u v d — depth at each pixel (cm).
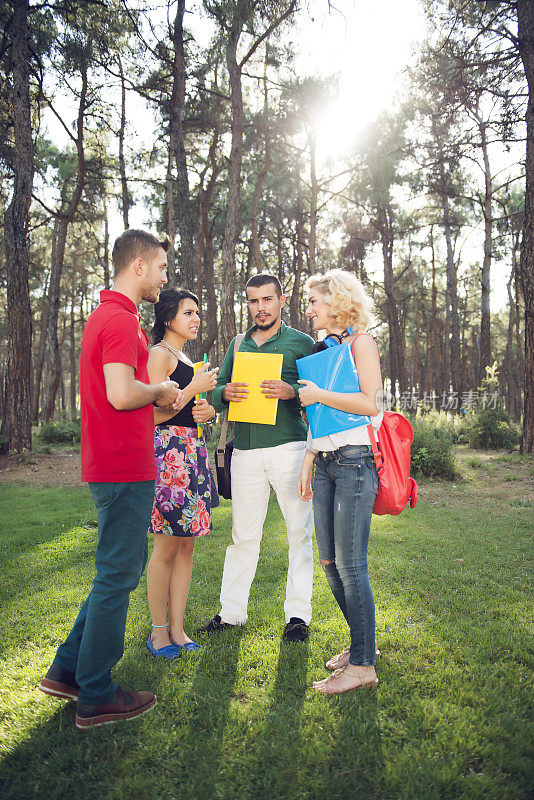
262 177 2002
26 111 1151
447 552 491
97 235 2738
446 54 1381
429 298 4278
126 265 245
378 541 528
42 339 3056
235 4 1261
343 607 281
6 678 272
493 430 1359
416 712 237
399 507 261
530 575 424
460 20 1266
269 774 202
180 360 315
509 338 3516
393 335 2694
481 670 272
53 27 1365
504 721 231
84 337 238
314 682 263
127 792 195
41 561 472
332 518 273
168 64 1617
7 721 238
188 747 219
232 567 335
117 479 229
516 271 2844
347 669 260
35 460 1132
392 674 271
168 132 1886
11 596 391
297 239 2630
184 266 1517
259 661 288
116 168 1967
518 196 2691
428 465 910
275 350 340
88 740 224
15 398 1162
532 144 1105
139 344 238
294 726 231
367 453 262
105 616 226
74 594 388
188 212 1527
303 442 340
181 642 309
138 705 242
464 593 385
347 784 197
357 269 2741
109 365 222
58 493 831
